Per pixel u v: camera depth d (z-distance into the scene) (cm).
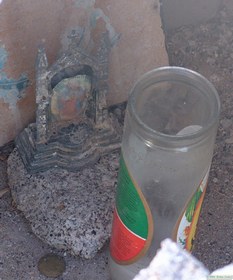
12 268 50
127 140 40
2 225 52
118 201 44
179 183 40
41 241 52
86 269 51
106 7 52
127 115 39
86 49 53
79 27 52
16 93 53
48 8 49
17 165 53
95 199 51
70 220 50
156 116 41
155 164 39
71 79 50
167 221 43
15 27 49
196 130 38
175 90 40
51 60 52
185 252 47
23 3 48
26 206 52
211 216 54
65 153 52
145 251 45
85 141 53
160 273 47
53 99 50
